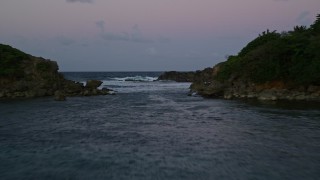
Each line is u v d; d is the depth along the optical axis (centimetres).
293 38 6606
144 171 1988
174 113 4506
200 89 7912
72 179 1866
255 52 6825
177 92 8844
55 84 8106
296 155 2305
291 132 3083
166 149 2497
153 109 4978
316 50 5919
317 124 3491
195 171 1981
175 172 1964
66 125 3550
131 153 2389
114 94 8062
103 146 2595
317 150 2434
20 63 8269
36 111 4722
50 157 2292
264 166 2064
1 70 7625
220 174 1925
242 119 3897
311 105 5116
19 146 2605
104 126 3488
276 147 2531
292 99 5975
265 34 8094
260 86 6700
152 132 3152
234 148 2516
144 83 13838
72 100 6512
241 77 7138
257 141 2734
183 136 2958
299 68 6084
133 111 4744
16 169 2036
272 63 6412
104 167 2066
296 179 1834
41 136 2973
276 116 4069
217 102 5941
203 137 2911
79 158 2266
